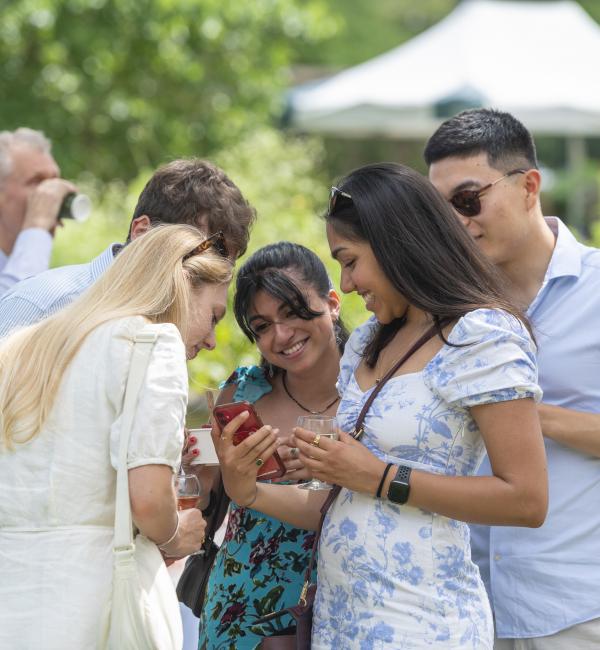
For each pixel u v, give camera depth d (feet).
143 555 13.23
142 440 12.73
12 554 12.94
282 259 16.78
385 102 53.57
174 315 13.91
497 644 16.76
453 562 13.38
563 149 118.83
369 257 13.92
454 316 13.42
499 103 51.08
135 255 14.10
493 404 12.98
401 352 13.99
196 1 59.93
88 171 59.77
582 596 15.99
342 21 70.23
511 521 13.03
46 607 12.68
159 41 59.21
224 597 16.63
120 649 12.67
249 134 61.77
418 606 13.14
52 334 13.50
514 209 17.22
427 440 13.28
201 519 14.62
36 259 22.90
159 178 17.15
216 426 15.39
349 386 14.52
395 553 13.28
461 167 17.28
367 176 14.08
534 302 16.74
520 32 55.93
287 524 16.39
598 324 16.37
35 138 24.02
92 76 58.29
